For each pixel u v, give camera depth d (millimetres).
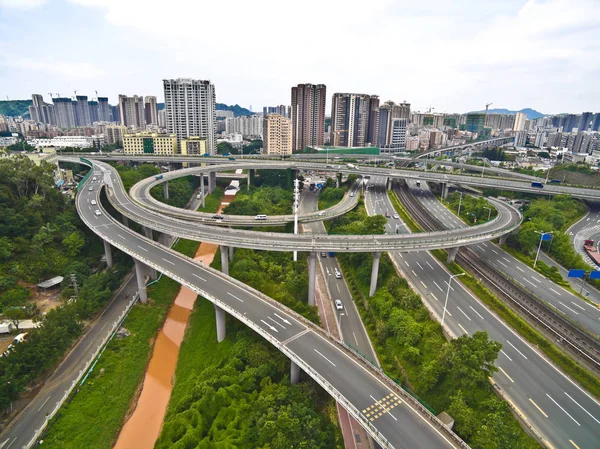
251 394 78375
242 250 137250
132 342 103562
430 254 134375
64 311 97312
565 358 79312
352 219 171250
